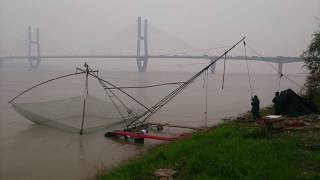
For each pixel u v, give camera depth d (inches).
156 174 458.3
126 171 509.7
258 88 3110.2
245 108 1514.5
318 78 1250.6
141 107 1424.7
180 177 445.1
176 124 1066.1
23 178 562.6
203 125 1048.8
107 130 934.4
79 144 788.0
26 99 1728.6
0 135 868.6
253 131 647.1
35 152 717.3
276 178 385.4
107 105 1139.9
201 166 456.1
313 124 740.7
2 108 1336.1
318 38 1263.5
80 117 1016.9
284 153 482.3
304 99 926.4
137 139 802.8
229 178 409.4
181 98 1947.6
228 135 680.4
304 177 386.0
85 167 617.9
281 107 927.0
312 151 498.6
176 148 603.5
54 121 960.3
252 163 439.8
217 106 1579.7
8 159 668.7
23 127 962.7
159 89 2559.1
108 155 697.0
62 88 2522.1
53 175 575.2
